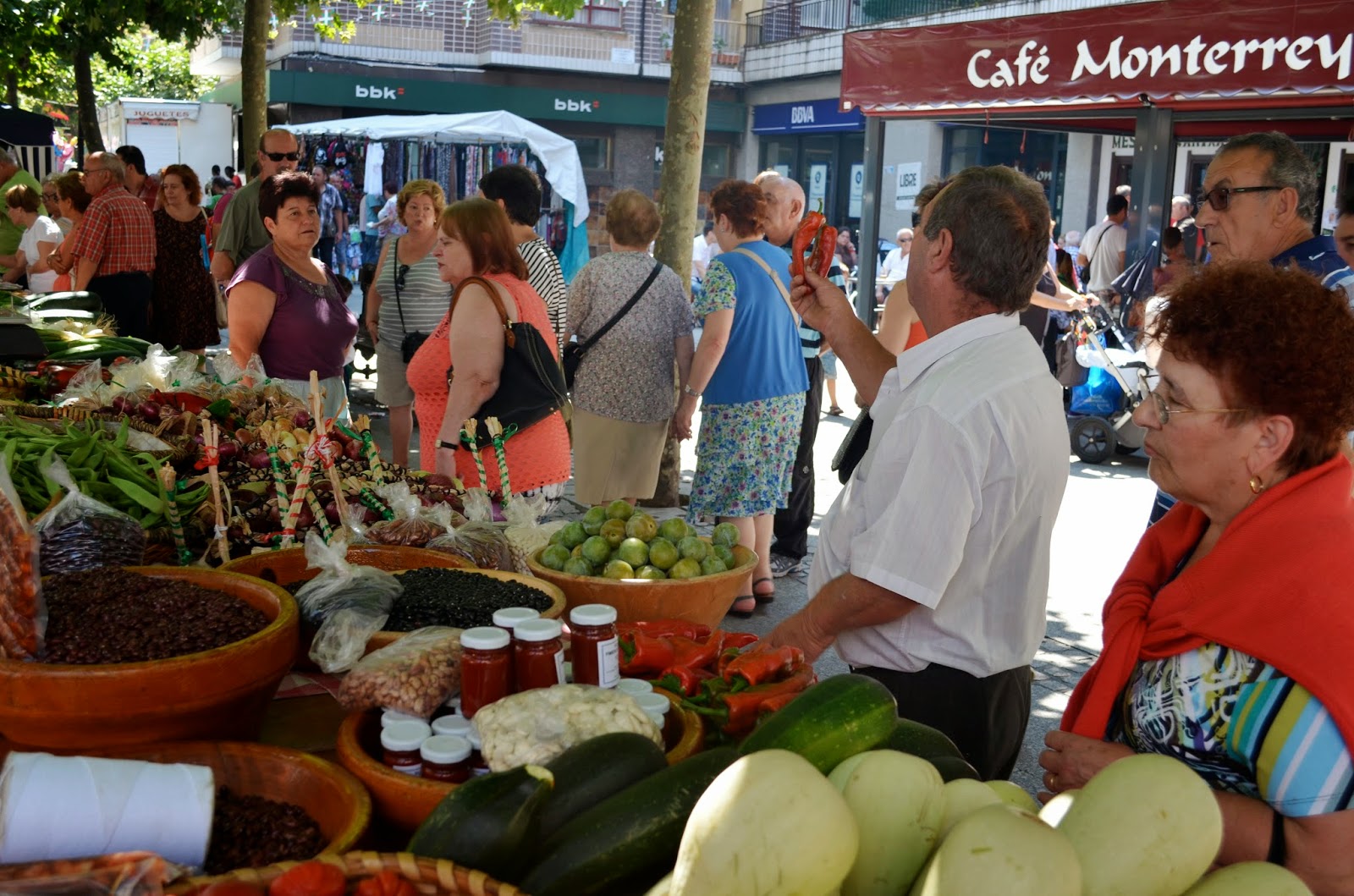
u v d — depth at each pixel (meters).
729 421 5.57
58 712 1.65
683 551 3.02
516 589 2.37
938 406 2.36
